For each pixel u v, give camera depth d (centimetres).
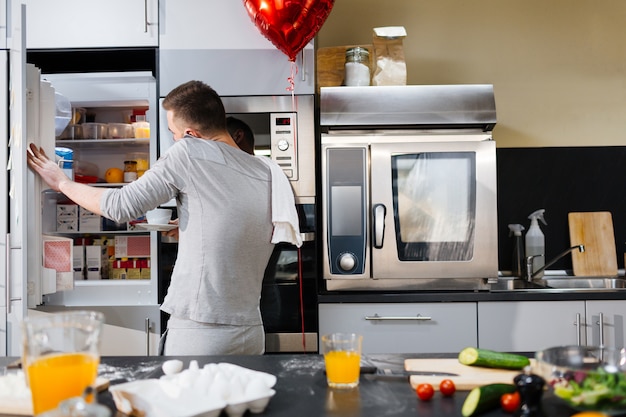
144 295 268
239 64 269
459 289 270
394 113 268
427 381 117
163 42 269
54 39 270
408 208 266
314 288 264
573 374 99
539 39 319
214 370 113
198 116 186
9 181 200
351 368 117
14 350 198
